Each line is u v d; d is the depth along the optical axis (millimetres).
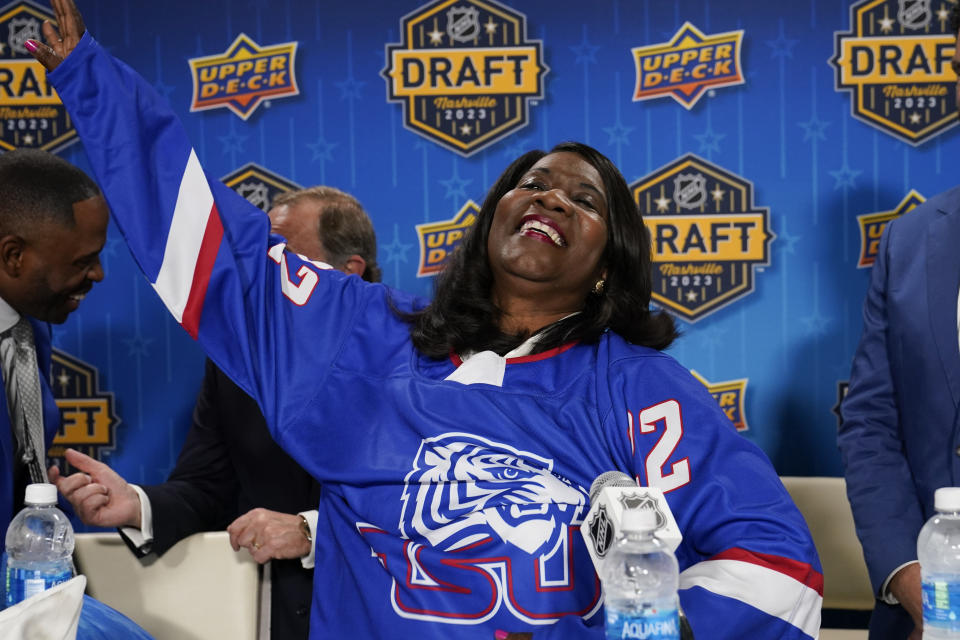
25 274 1729
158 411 3033
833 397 3029
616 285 1718
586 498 1486
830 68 3006
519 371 1617
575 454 1510
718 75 3014
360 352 1673
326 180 3043
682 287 3047
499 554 1446
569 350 1658
